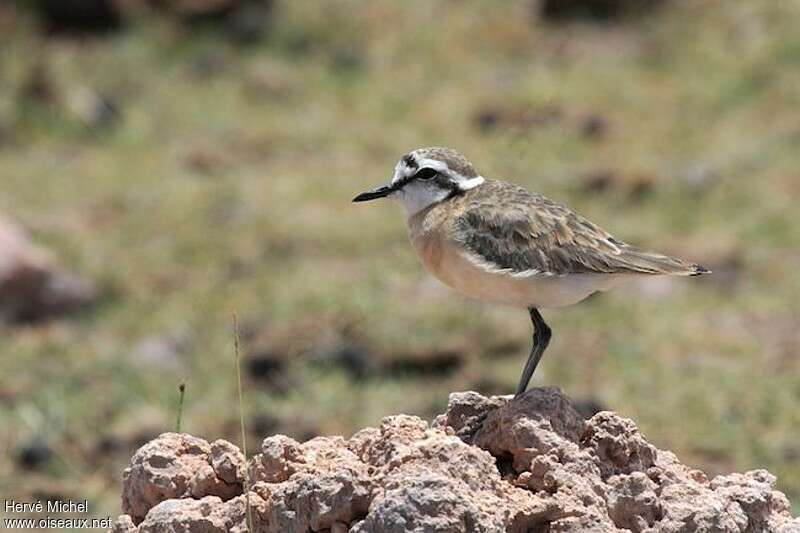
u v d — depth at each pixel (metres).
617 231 19.09
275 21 27.17
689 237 19.19
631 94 24.38
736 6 26.97
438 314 16.86
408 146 22.72
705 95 24.22
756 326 16.77
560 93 24.25
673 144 22.48
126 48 26.14
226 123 23.84
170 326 17.09
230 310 17.34
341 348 16.09
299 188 21.17
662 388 15.14
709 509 7.66
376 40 26.95
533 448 7.84
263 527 7.58
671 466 8.19
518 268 9.19
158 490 8.08
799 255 18.70
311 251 19.08
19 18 26.56
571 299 9.28
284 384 15.56
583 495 7.52
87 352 16.50
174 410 15.07
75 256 18.83
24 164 22.33
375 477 7.34
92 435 14.77
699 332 16.59
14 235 17.73
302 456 7.94
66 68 25.39
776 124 23.09
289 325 16.75
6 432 14.81
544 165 21.55
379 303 17.20
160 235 19.59
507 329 16.53
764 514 7.94
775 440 14.03
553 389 8.15
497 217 9.30
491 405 8.38
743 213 19.84
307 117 24.06
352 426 14.70
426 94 24.84
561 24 27.38
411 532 6.90
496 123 23.09
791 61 24.86
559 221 9.31
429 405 15.03
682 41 26.20
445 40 26.88
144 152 22.81
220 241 19.34
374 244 19.16
